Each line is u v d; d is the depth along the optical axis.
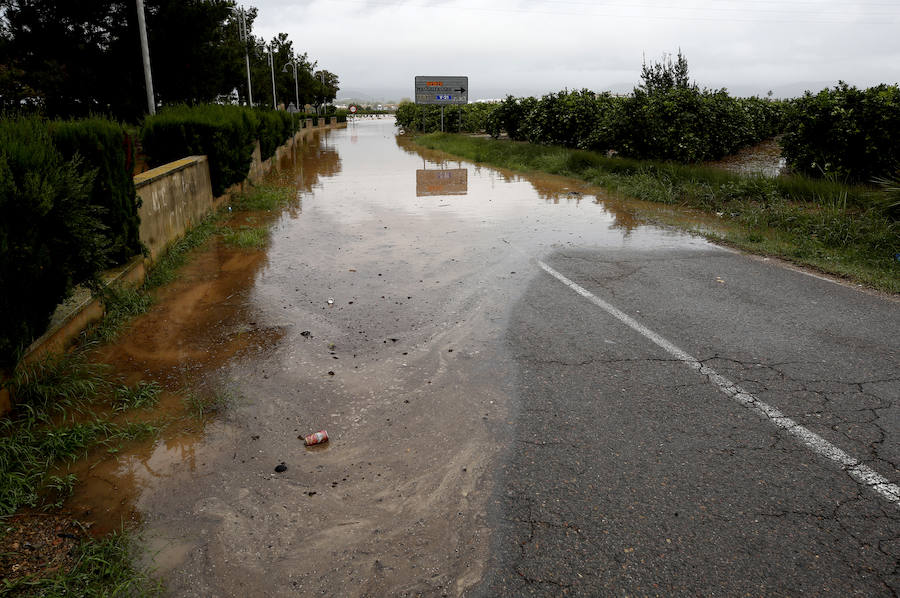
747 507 2.89
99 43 19.55
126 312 5.59
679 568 2.52
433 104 47.53
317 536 2.77
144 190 6.89
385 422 3.76
